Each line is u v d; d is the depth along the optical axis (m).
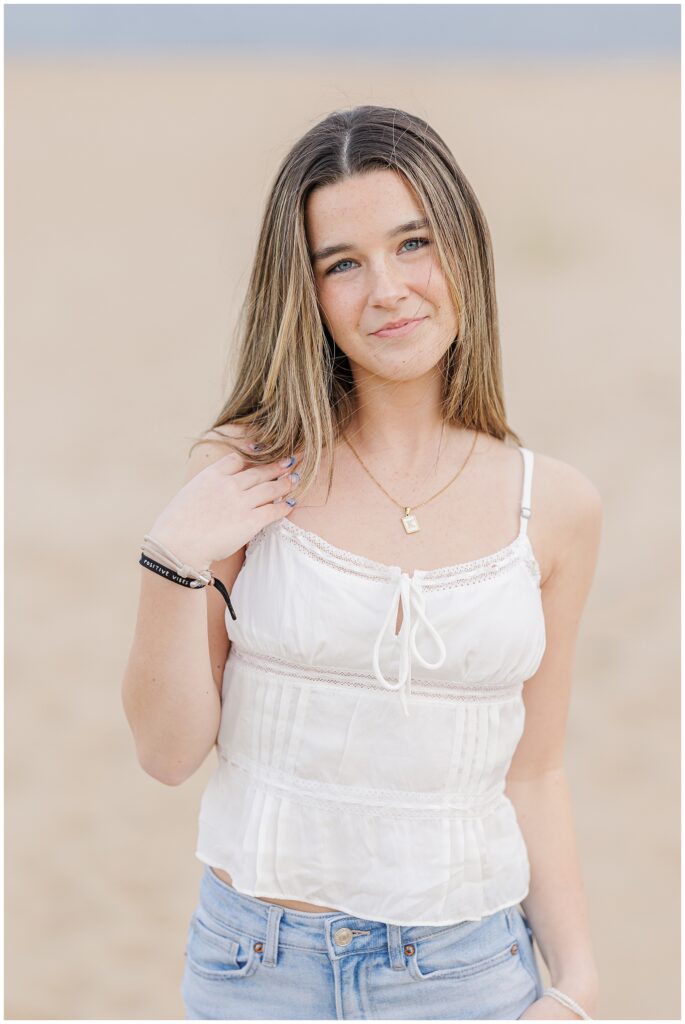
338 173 2.07
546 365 12.92
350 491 2.21
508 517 2.22
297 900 2.12
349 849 2.10
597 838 5.09
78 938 4.52
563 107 37.66
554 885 2.34
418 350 2.13
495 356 2.30
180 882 4.87
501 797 2.25
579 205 22.31
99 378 13.12
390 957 2.09
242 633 2.13
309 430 2.16
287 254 2.13
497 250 19.03
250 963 2.12
